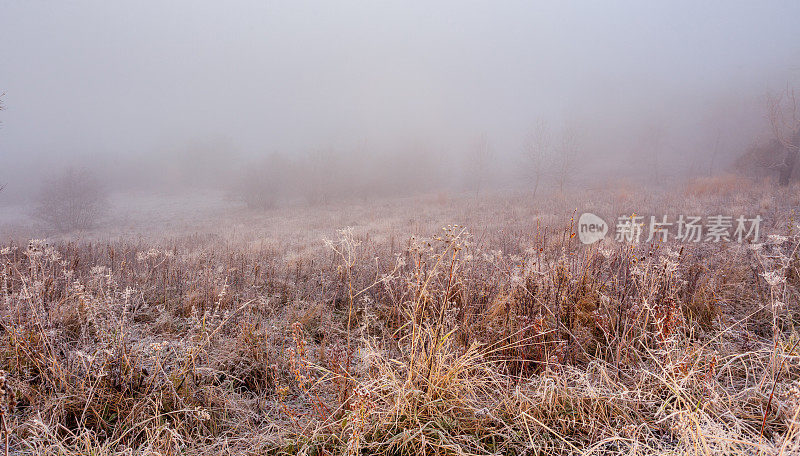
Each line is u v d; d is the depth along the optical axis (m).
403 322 3.19
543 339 2.40
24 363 2.23
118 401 2.04
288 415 1.94
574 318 3.00
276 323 3.29
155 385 2.10
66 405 2.01
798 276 3.55
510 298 3.04
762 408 1.88
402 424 1.86
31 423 1.77
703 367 2.16
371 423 1.88
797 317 2.96
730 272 3.96
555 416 1.92
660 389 2.05
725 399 1.95
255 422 2.10
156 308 3.55
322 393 2.23
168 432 1.81
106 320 2.58
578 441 1.79
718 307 3.02
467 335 2.67
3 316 2.57
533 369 2.46
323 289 4.19
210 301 3.81
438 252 3.76
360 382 2.04
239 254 6.58
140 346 2.38
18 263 3.91
